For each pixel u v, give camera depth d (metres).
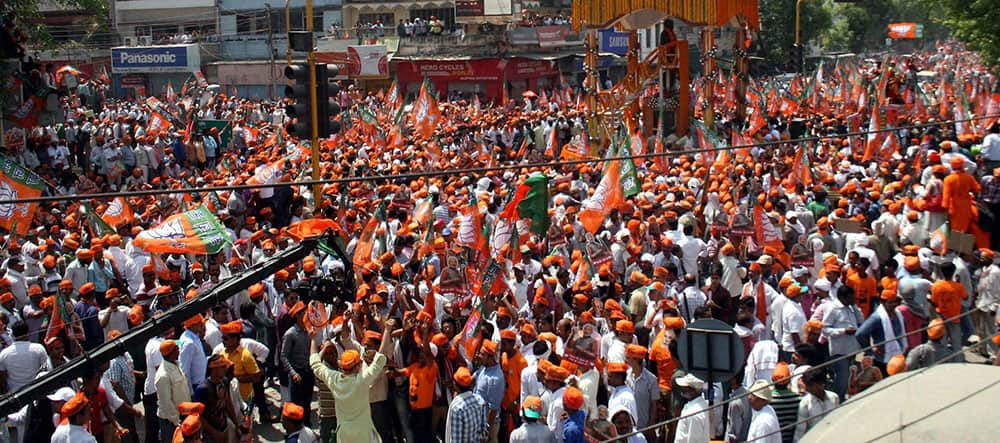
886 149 24.83
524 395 10.84
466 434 10.27
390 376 11.57
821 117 35.56
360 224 17.98
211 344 12.53
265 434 12.98
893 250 16.89
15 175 16.69
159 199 22.03
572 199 19.03
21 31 30.42
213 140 33.59
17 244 16.69
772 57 70.31
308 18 17.08
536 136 35.72
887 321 11.95
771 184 20.81
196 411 9.73
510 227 15.14
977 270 14.47
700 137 26.20
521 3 67.31
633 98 34.12
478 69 59.78
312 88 16.31
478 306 11.70
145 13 68.62
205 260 16.89
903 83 40.16
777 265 15.10
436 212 18.92
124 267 16.47
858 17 89.00
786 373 9.73
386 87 61.06
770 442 9.19
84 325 13.64
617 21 33.97
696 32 65.88
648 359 11.79
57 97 31.11
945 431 6.09
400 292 12.88
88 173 28.59
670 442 10.81
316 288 10.09
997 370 6.95
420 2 66.12
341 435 10.31
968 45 38.97
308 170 23.27
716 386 10.26
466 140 32.69
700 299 13.33
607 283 13.80
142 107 44.44
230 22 68.12
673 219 16.30
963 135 24.17
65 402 10.51
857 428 6.51
